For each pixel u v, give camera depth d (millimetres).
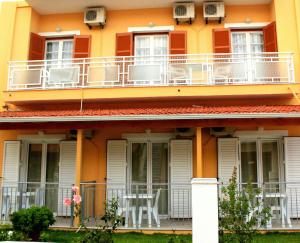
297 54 10992
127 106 11188
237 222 5426
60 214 10156
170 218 9945
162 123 9125
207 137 10688
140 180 10828
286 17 11180
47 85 11422
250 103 10836
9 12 12234
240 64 10641
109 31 12266
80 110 10852
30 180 11312
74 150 10992
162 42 12164
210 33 11867
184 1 11766
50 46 12602
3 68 11930
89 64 11914
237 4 11898
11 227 8133
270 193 9125
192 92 10453
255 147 10656
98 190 10648
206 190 4613
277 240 7422
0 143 11430
